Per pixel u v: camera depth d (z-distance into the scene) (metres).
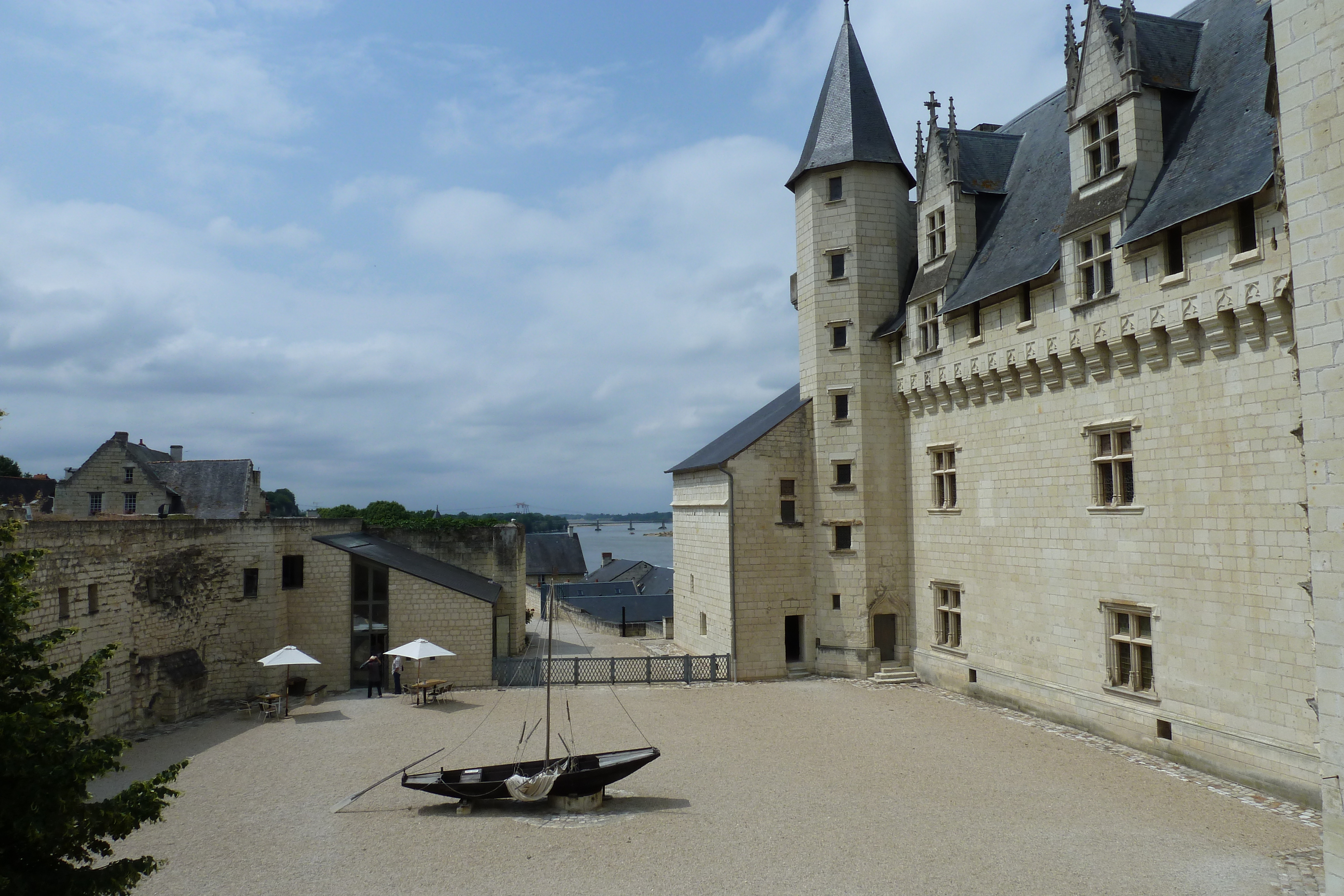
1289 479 18.44
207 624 29.88
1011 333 27.08
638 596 61.78
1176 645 21.25
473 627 33.22
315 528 33.88
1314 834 16.34
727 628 34.75
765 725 25.88
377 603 33.22
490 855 15.84
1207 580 20.41
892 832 16.69
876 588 33.72
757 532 34.62
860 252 34.69
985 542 28.98
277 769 21.59
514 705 29.42
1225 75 22.77
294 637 32.66
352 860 15.63
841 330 34.97
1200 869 14.73
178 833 17.08
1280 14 12.66
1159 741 21.73
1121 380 23.11
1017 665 27.36
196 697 28.30
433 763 21.95
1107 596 23.53
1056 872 14.68
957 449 30.64
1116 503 23.33
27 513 42.47
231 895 14.13
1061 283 24.89
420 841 16.62
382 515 68.31
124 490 59.41
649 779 20.53
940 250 31.92
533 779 18.08
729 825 17.23
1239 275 19.17
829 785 19.81
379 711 28.48
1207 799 18.50
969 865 15.05
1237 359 19.69
